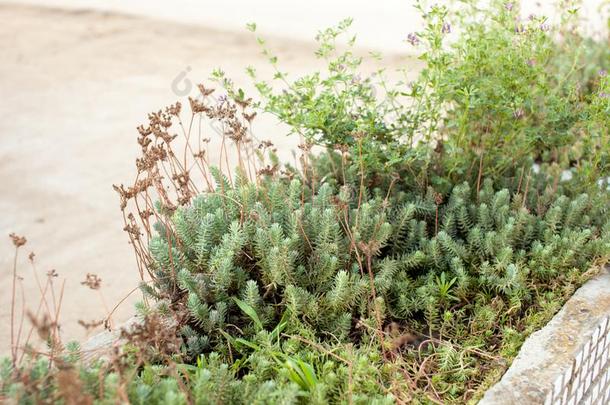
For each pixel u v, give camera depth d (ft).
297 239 8.50
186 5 33.71
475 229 9.12
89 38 29.35
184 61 26.21
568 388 7.61
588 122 10.09
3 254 13.97
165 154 8.78
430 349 8.07
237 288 8.46
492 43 10.21
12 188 16.79
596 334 7.97
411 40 9.84
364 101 9.90
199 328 8.20
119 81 24.49
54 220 15.26
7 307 12.13
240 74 24.29
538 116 10.66
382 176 10.32
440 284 8.67
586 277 8.80
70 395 5.48
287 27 29.58
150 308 8.32
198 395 6.39
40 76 25.20
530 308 8.53
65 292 12.55
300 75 23.73
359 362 7.16
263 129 19.40
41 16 32.50
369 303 8.23
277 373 7.40
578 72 12.76
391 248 9.46
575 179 10.89
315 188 10.32
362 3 33.55
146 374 6.77
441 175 10.57
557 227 9.56
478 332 8.25
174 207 8.95
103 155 18.62
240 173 9.80
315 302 7.99
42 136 20.02
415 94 9.78
